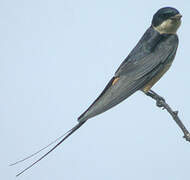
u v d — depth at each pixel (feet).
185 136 24.17
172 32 35.73
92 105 29.01
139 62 34.45
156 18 35.63
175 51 35.55
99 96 30.53
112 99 30.68
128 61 34.73
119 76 33.47
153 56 34.71
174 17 34.50
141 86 33.40
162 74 35.45
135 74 33.68
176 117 24.62
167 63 35.12
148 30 36.32
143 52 34.99
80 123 26.50
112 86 32.30
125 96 31.91
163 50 34.96
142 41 35.81
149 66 34.24
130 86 32.78
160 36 35.50
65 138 25.50
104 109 29.35
